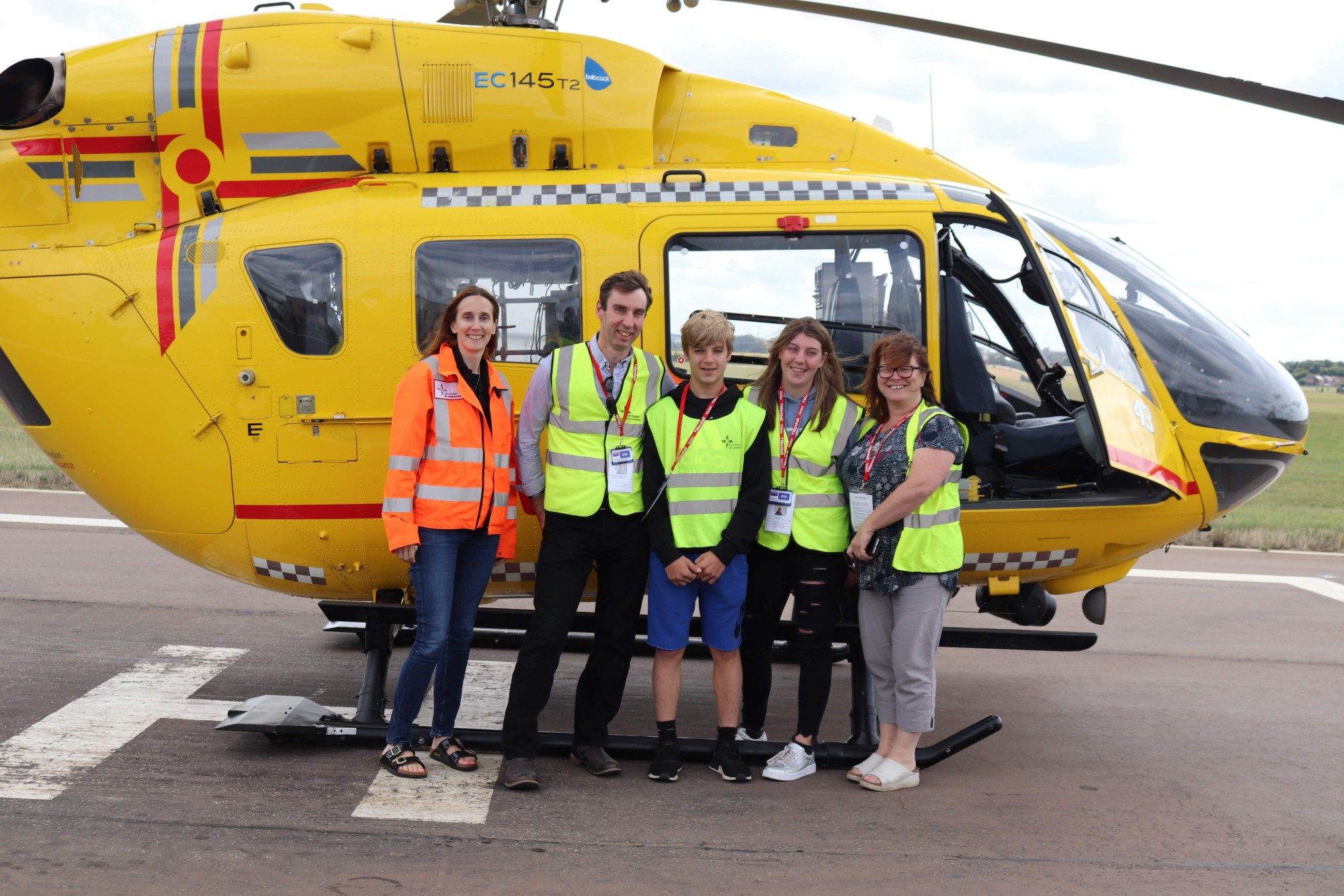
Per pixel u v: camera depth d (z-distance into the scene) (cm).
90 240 436
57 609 610
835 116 475
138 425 428
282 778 382
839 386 388
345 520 427
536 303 423
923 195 434
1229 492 450
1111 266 465
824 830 355
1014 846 349
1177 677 568
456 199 429
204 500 431
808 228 425
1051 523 431
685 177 436
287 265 421
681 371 423
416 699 379
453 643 383
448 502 362
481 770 396
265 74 431
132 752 403
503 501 373
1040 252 411
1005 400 480
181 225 433
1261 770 430
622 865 324
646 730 465
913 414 374
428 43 439
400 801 365
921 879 323
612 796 377
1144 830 366
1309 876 334
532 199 429
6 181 435
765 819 361
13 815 343
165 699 468
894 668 387
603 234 423
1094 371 413
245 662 531
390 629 434
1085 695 534
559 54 445
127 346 423
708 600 380
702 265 426
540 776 393
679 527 367
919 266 427
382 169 441
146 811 350
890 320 427
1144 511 438
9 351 432
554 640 373
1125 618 702
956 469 379
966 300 465
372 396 420
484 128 439
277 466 423
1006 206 423
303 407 420
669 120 465
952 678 561
